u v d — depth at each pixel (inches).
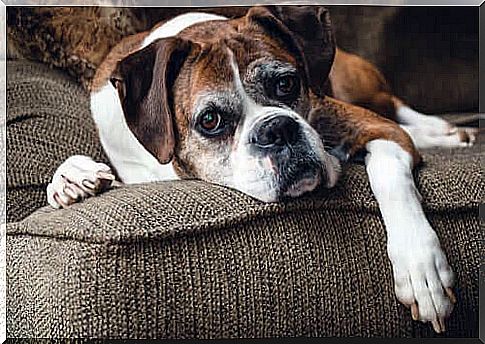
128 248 41.1
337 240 44.6
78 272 41.1
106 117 55.1
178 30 54.5
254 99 48.1
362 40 70.4
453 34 71.1
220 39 49.3
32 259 43.7
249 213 43.3
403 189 46.2
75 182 47.3
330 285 44.0
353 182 46.9
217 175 47.8
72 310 41.2
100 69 57.1
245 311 42.8
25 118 54.3
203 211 42.9
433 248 44.6
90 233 41.1
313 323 43.9
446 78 71.1
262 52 49.0
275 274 43.2
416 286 44.1
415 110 71.2
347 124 52.3
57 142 54.1
